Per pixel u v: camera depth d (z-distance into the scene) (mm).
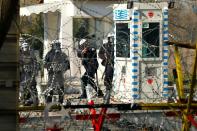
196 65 12586
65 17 38188
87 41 28594
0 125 8547
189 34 23234
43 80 23781
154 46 27969
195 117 14609
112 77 28359
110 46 29156
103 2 35844
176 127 16578
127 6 28578
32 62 22828
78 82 25734
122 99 26406
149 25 28203
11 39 8516
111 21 34219
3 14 8258
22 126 15102
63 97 22234
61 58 24750
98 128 13656
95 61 27766
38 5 39312
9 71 8555
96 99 23422
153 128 17000
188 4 39906
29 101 19109
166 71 27297
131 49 28141
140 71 27781
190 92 13000
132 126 17047
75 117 14742
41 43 25953
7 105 8570
